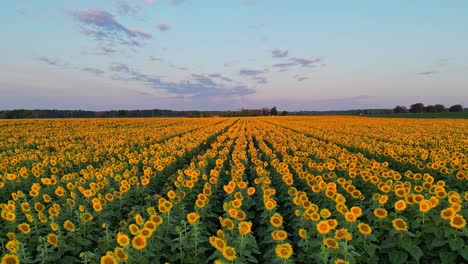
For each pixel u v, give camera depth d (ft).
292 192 32.81
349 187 31.76
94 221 28.73
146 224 21.84
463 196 29.32
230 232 24.61
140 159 56.59
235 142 103.65
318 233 22.68
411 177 37.55
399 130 135.95
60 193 31.35
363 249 22.09
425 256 22.90
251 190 32.22
